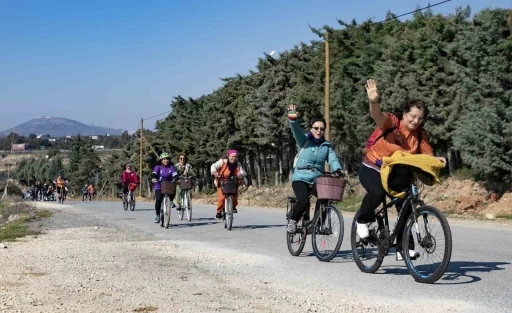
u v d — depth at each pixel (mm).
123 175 27859
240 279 7613
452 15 25453
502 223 17031
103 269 8414
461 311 5777
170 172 16734
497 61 21219
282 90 38844
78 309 5832
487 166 20906
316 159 9383
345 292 6727
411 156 7000
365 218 7742
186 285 7164
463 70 22297
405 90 24688
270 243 11766
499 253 9812
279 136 39031
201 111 58531
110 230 15406
